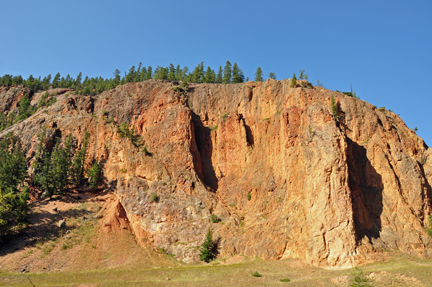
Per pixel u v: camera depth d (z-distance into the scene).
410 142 104.12
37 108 154.88
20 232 90.88
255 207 94.62
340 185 77.31
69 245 87.38
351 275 64.25
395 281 61.97
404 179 90.00
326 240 73.38
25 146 127.06
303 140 85.69
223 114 125.44
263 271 72.19
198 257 83.94
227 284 67.56
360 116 102.38
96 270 79.56
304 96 102.12
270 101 115.06
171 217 94.94
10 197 92.25
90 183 111.56
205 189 103.44
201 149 118.25
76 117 132.75
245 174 106.88
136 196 101.75
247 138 114.31
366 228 80.00
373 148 92.50
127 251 86.88
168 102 123.88
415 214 84.69
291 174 86.75
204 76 161.75
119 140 118.62
